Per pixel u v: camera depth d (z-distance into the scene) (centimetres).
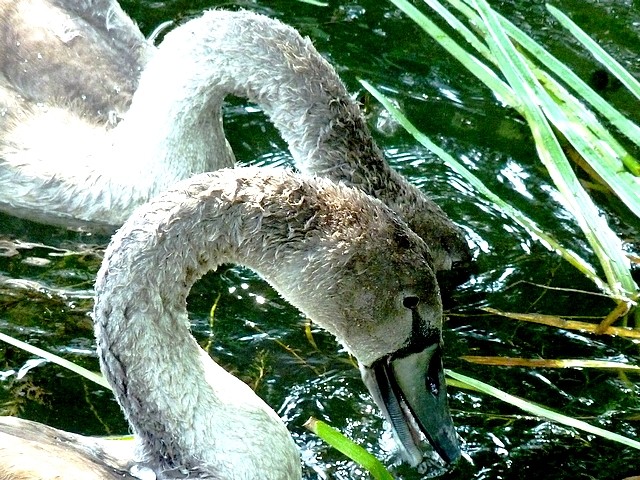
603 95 1330
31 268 1092
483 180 1231
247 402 868
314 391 1002
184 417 845
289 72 1056
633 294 1092
